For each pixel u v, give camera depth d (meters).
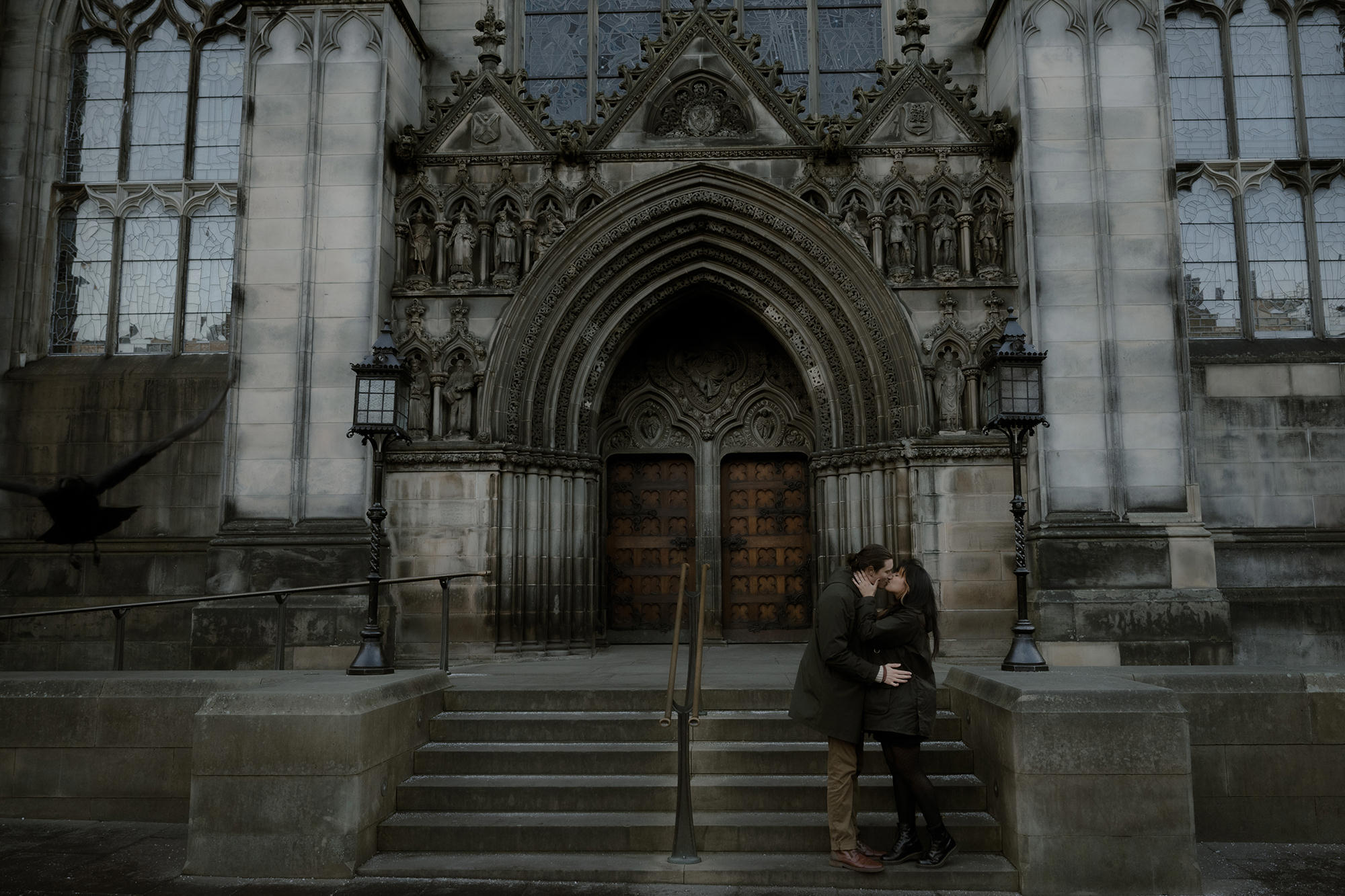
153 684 8.35
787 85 16.05
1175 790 6.32
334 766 6.70
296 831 6.64
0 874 6.70
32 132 15.47
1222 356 13.87
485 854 6.93
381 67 13.58
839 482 13.90
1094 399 12.49
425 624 12.88
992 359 9.13
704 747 7.87
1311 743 7.55
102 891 6.33
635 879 6.48
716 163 13.84
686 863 6.61
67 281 15.45
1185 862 6.26
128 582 14.06
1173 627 11.91
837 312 13.84
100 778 8.26
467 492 13.12
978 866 6.43
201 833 6.69
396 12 14.01
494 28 14.52
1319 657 12.91
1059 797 6.34
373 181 13.37
